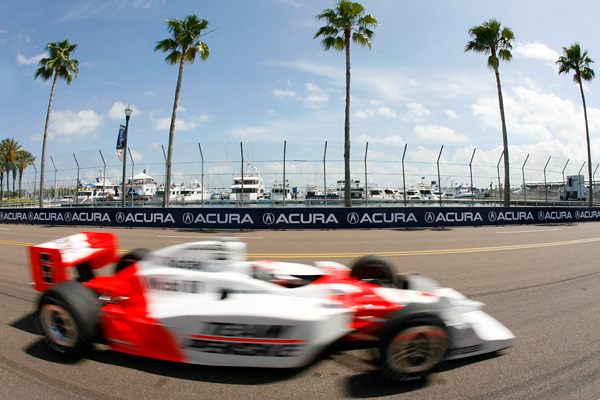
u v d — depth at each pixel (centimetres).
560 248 1059
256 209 1702
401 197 2525
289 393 277
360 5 1867
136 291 356
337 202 2403
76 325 320
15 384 287
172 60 2078
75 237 444
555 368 320
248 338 304
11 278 645
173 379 297
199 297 340
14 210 2162
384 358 283
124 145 1905
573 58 2853
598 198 3331
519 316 456
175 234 1462
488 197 2811
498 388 286
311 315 306
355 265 457
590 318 450
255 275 382
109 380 294
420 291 379
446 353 298
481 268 745
